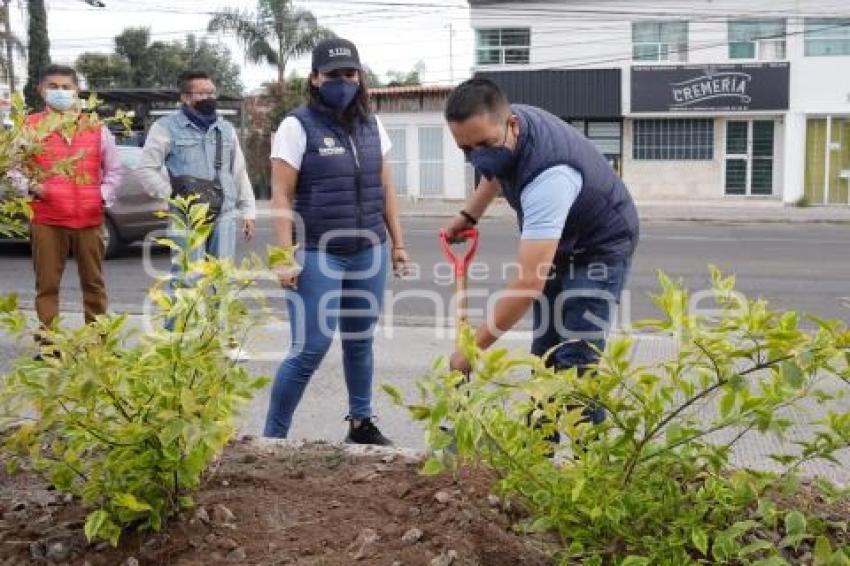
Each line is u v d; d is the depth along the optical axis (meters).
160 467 2.67
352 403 4.80
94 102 3.66
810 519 2.86
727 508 2.63
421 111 28.61
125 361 2.54
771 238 17.36
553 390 2.40
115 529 2.68
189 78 6.22
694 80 26.02
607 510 2.50
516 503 3.01
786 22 25.48
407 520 2.97
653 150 27.03
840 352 2.29
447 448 2.55
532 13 26.70
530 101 27.02
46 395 2.42
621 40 26.42
